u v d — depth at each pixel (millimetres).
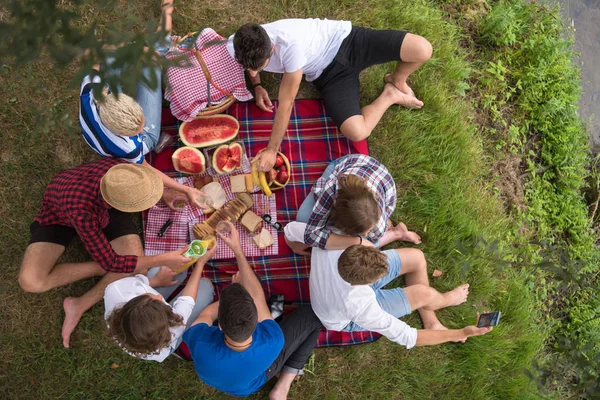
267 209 3574
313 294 3078
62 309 3492
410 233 3676
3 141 3572
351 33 3363
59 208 2803
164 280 3273
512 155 4191
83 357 3480
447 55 4016
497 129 4184
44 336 3477
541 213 4156
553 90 4246
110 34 1063
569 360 3066
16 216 3545
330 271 2961
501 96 4223
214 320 3258
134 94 1065
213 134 3465
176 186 3297
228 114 3713
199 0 3854
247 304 2490
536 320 3975
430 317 3617
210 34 3305
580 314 4102
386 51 3322
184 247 3197
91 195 2719
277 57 3125
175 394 3516
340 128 3539
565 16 4492
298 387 3582
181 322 2787
